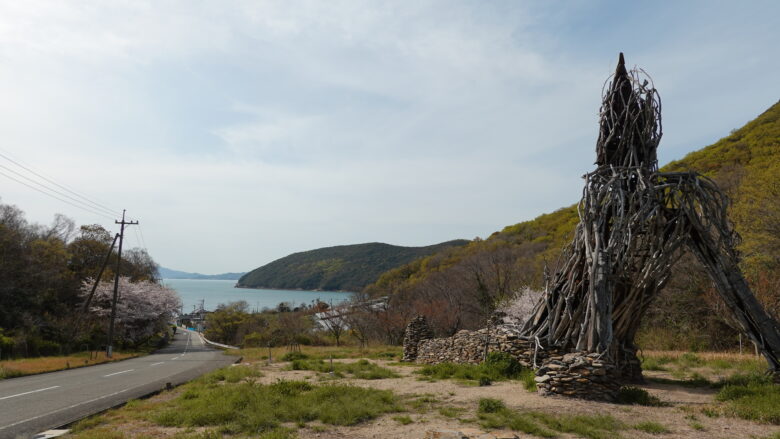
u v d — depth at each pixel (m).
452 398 11.07
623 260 12.73
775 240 23.73
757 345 12.38
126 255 74.12
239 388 11.90
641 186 12.95
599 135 14.41
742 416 8.87
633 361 13.55
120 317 46.59
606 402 10.57
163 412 9.48
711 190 13.34
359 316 47.25
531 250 55.53
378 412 9.38
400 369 18.89
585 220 13.57
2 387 14.79
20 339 30.25
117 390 13.82
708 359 18.52
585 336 12.58
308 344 49.81
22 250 40.62
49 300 41.44
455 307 42.12
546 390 11.33
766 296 21.11
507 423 8.38
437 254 83.00
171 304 57.38
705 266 13.15
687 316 26.77
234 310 73.12
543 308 15.23
